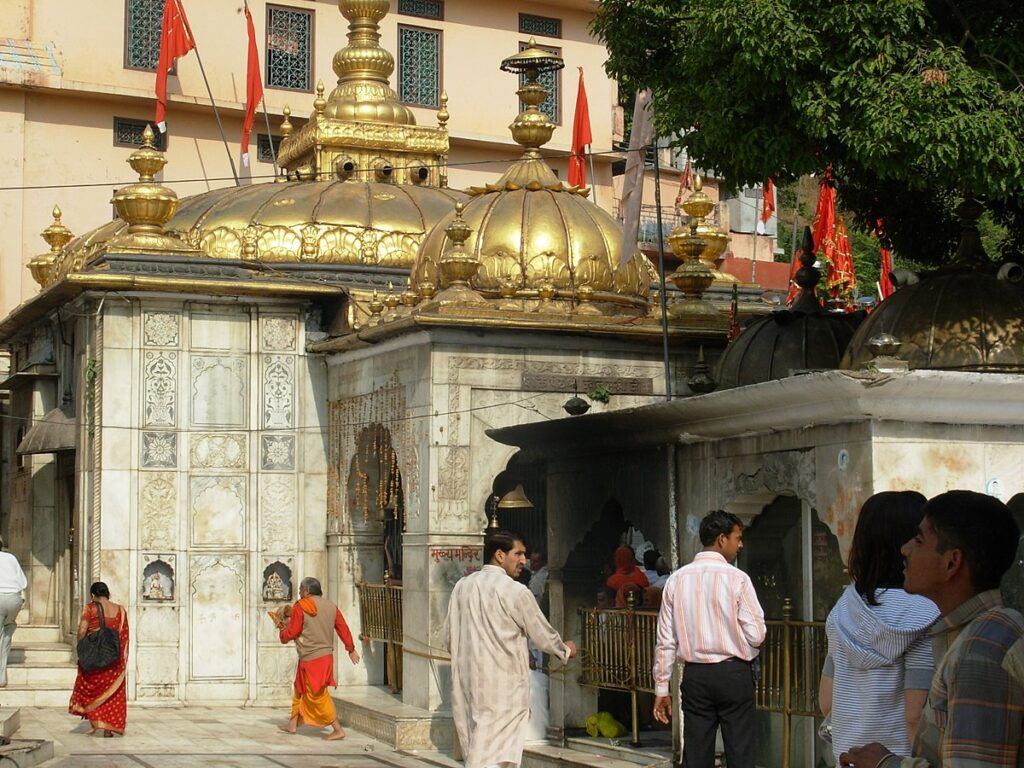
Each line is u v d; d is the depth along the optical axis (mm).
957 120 9023
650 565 12391
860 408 7727
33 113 23188
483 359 13312
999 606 4027
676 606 7664
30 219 23078
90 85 23219
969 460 7914
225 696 15164
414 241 16797
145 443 15156
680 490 9836
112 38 23625
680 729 9586
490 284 14047
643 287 14898
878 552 5137
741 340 12539
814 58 9477
